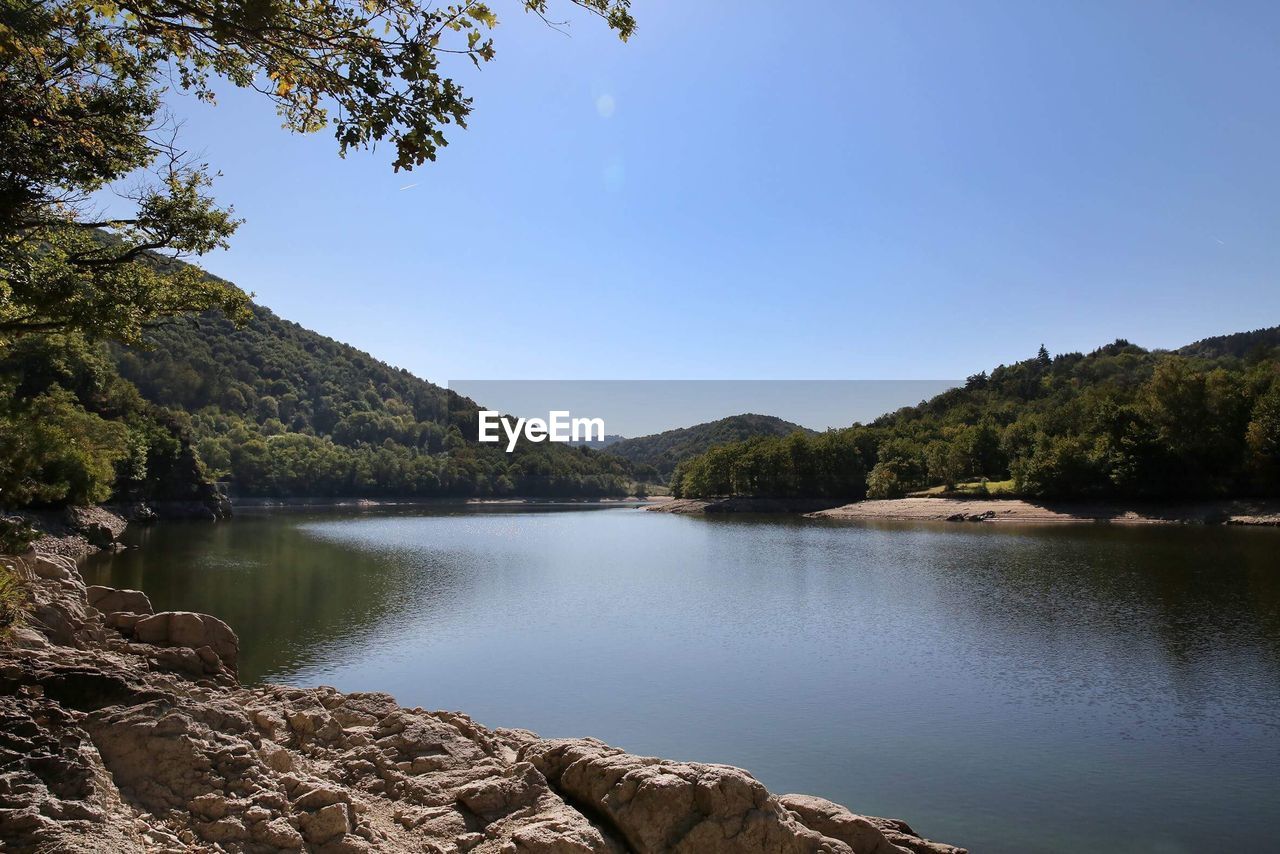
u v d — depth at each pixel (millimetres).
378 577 56000
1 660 12359
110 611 22297
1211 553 62312
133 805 8695
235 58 11039
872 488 149625
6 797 7637
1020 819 17594
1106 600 43688
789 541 89875
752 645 34656
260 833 8656
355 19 9438
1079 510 105688
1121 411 106375
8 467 35656
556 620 40562
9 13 11086
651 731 23453
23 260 14109
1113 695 26609
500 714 25000
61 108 12711
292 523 117250
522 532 108938
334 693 15789
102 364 101062
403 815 10453
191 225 15336
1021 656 32000
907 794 18969
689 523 133125
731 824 9914
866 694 27062
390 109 9195
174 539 81125
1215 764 20641
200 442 166500
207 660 18625
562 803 10578
